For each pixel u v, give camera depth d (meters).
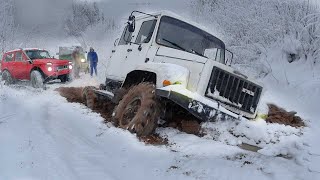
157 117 4.88
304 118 6.88
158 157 4.16
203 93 4.98
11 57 13.03
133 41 6.68
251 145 4.95
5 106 7.61
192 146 4.57
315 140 5.21
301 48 9.98
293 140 5.16
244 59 11.40
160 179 3.51
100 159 4.06
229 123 4.95
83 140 4.84
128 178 3.53
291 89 8.79
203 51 6.34
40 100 8.66
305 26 9.80
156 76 5.09
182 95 4.64
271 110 6.75
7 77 12.97
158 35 6.04
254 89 5.47
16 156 4.05
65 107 7.58
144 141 4.71
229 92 5.18
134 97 5.26
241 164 3.88
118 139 4.79
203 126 5.00
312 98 7.91
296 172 3.67
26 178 3.42
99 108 7.17
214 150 4.42
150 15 6.27
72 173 3.58
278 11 11.33
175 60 5.53
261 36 11.39
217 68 5.07
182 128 5.18
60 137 4.93
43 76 11.88
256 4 12.13
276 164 3.90
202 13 15.38
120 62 6.92
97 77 15.23
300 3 10.76
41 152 4.21
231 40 12.18
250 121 5.21
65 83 12.72
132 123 4.92
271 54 10.83
